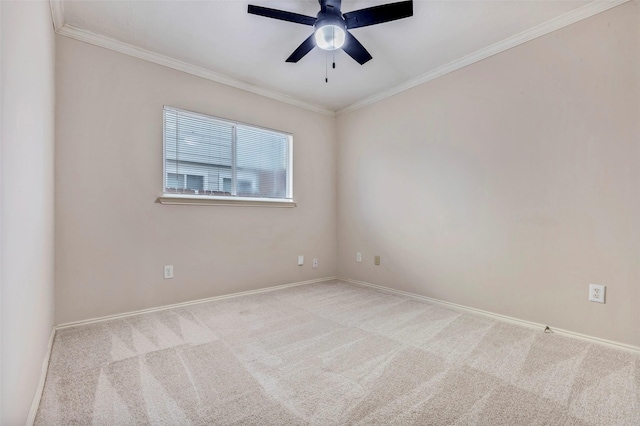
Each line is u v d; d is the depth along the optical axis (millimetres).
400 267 3332
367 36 2430
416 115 3178
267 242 3443
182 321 2436
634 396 1435
